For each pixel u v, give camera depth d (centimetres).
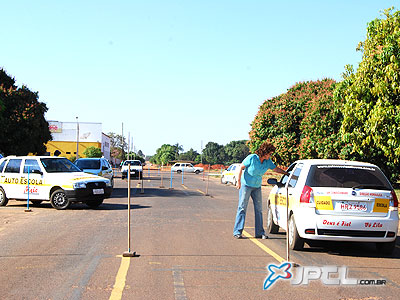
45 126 3625
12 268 687
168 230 1079
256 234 1012
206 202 1897
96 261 737
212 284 611
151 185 3216
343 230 820
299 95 3200
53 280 618
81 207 1620
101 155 8644
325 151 2689
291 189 909
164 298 545
